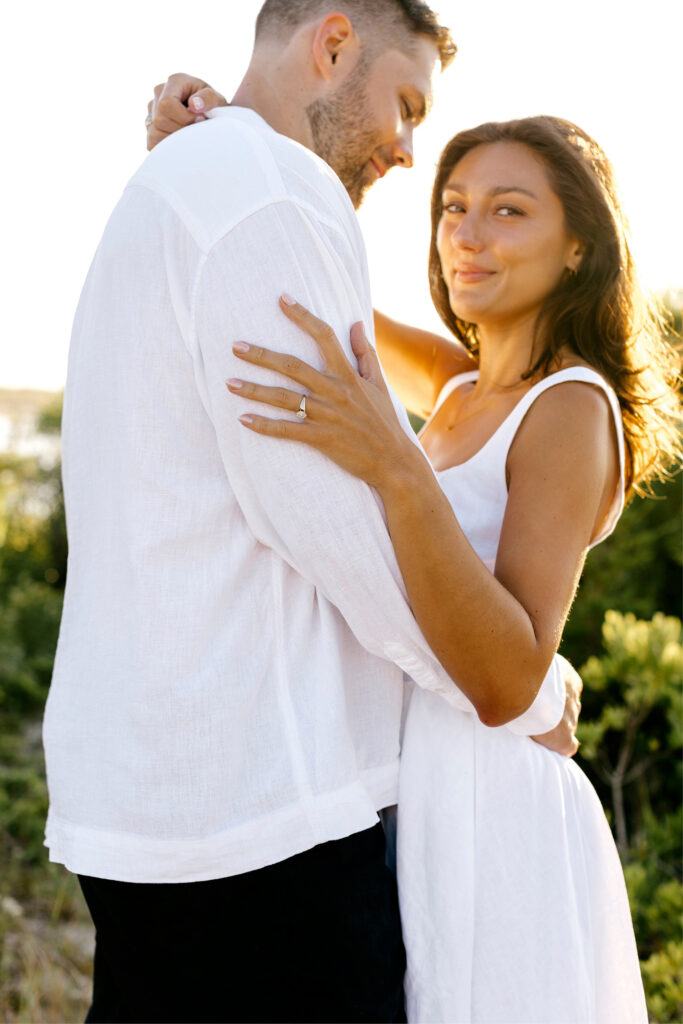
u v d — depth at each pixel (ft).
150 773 4.35
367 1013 4.50
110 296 4.59
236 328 4.30
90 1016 5.15
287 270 4.33
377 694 4.79
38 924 11.21
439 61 5.69
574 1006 4.66
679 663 10.98
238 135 4.59
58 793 4.59
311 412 4.22
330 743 4.45
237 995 4.49
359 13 5.29
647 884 10.09
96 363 4.62
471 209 5.43
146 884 4.46
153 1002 4.59
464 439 5.57
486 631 4.38
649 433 5.78
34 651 21.31
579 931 4.78
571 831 4.96
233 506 4.51
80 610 4.67
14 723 17.95
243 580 4.50
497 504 5.13
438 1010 4.65
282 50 5.34
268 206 4.35
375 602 4.40
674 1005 8.66
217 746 4.35
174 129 5.32
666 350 6.15
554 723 4.88
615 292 5.44
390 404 4.38
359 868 4.53
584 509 4.84
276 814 4.36
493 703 4.51
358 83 5.32
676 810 11.98
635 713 11.75
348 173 5.53
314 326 4.27
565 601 4.69
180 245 4.42
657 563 15.46
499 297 5.40
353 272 4.61
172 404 4.49
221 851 4.33
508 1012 4.63
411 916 4.76
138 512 4.47
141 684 4.39
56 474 28.02
